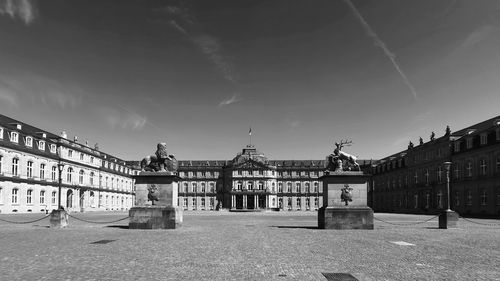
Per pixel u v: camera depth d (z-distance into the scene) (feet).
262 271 41.09
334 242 67.21
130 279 36.91
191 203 513.45
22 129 263.90
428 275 39.40
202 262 46.16
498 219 173.06
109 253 52.90
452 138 261.24
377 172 437.58
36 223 121.08
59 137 292.40
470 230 95.61
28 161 252.42
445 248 59.72
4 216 179.93
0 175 223.10
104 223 122.62
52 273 39.52
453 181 254.68
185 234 81.05
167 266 43.57
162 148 97.50
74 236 75.66
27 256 50.19
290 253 53.78
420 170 310.24
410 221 147.74
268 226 110.52
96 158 355.77
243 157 508.12
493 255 52.70
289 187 511.81
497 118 229.25
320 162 529.04
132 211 94.63
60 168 111.75
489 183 216.13
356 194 96.37
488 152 219.20
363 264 45.39
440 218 104.78
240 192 485.15
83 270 41.09
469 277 38.60
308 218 177.58
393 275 39.34
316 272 40.70
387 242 67.36
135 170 476.13
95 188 349.00
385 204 403.54
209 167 515.50
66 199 295.69
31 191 253.44
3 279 36.76
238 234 81.92
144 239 70.54
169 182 96.17
